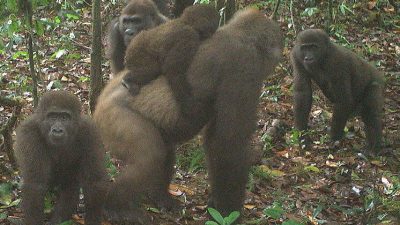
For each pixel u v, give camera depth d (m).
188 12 7.27
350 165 10.29
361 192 9.21
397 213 8.38
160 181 7.99
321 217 8.45
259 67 7.23
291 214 8.27
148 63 7.18
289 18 15.94
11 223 6.99
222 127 7.11
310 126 12.06
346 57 11.43
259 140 10.74
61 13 13.45
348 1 17.83
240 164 7.20
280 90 12.88
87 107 10.69
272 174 9.49
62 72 12.10
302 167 9.77
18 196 7.65
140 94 7.18
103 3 15.67
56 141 6.46
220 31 7.27
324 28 15.53
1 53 12.37
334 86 11.35
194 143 9.86
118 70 9.89
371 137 11.25
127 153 6.98
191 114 7.13
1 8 8.55
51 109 6.56
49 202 7.46
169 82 7.05
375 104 11.45
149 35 7.28
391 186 9.48
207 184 8.86
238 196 7.33
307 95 11.39
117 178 6.82
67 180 7.03
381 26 16.97
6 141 8.12
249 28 7.33
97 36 9.11
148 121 7.14
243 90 7.06
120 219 7.49
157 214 7.89
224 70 7.04
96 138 6.84
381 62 14.77
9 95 10.55
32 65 8.39
